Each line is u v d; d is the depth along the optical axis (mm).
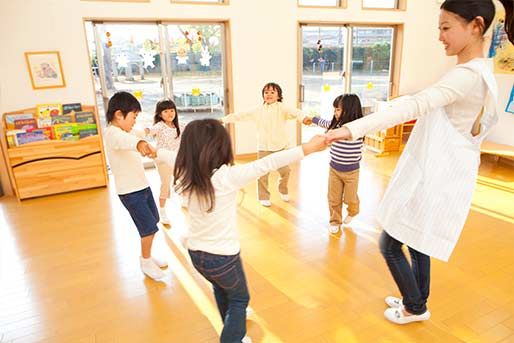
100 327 1910
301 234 2869
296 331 1836
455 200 1396
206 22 4633
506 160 4688
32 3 3725
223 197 1323
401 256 1672
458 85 1204
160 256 2602
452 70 1247
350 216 2910
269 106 3254
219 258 1356
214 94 4988
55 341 1820
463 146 1357
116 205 3584
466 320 1889
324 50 5371
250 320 1915
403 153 1527
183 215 3318
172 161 1607
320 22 5094
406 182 1472
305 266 2414
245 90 4926
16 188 3717
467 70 1212
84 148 3904
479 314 1932
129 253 2666
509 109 4562
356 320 1904
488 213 3197
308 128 5762
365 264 2426
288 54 5020
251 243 2736
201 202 1312
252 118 3322
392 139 5082
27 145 3662
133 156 2104
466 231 2867
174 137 3074
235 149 5102
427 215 1421
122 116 2006
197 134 1297
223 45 4824
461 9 1171
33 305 2102
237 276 1409
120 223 3176
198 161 1288
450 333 1802
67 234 2990
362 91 5777
